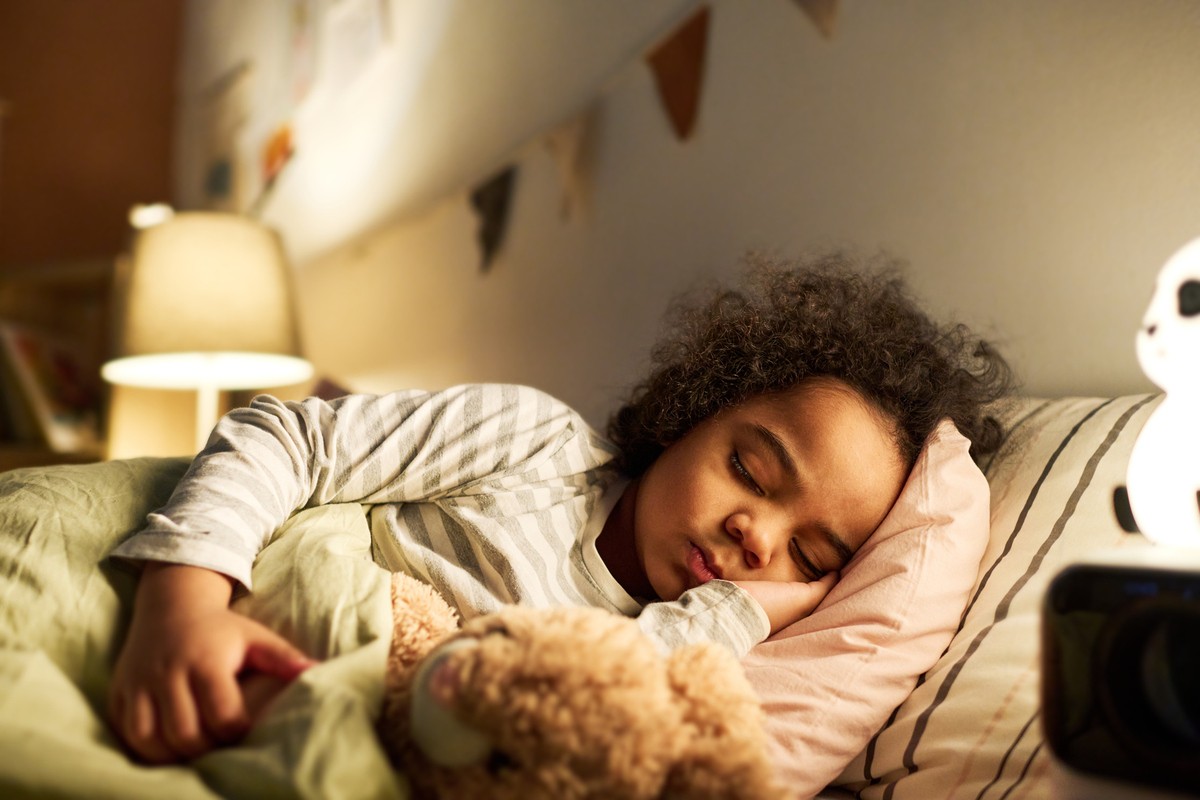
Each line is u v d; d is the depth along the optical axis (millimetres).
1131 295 978
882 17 1229
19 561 629
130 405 2438
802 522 854
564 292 1688
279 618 608
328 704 481
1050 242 1052
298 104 2592
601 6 1649
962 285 1136
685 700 491
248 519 665
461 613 750
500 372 1839
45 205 3080
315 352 2479
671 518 866
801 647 776
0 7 3150
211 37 3012
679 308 1331
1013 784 641
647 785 439
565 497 894
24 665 531
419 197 2115
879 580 810
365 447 803
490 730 437
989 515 882
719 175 1426
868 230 1234
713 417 941
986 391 1041
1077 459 856
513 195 1823
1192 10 947
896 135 1206
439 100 2066
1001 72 1104
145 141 3078
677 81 1485
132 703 520
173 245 1932
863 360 953
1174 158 951
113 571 638
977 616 789
